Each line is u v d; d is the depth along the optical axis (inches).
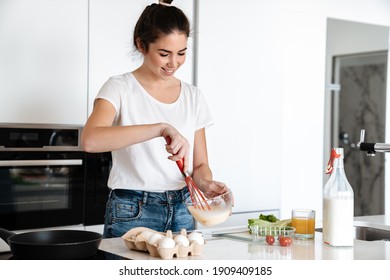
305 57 150.9
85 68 116.7
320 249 66.0
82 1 115.6
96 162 120.8
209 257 60.4
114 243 67.0
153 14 73.1
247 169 140.3
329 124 162.6
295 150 150.5
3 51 107.7
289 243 67.4
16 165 110.3
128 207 73.8
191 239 61.7
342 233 67.2
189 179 68.0
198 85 131.3
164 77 75.9
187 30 73.9
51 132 114.5
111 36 119.4
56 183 116.3
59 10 113.1
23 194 112.7
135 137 67.3
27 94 110.7
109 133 67.4
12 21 108.2
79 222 119.4
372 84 169.6
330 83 158.9
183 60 75.5
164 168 75.5
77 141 117.6
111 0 119.0
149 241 60.0
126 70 121.7
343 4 156.9
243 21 137.8
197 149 82.3
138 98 76.5
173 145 65.8
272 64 143.8
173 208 75.3
